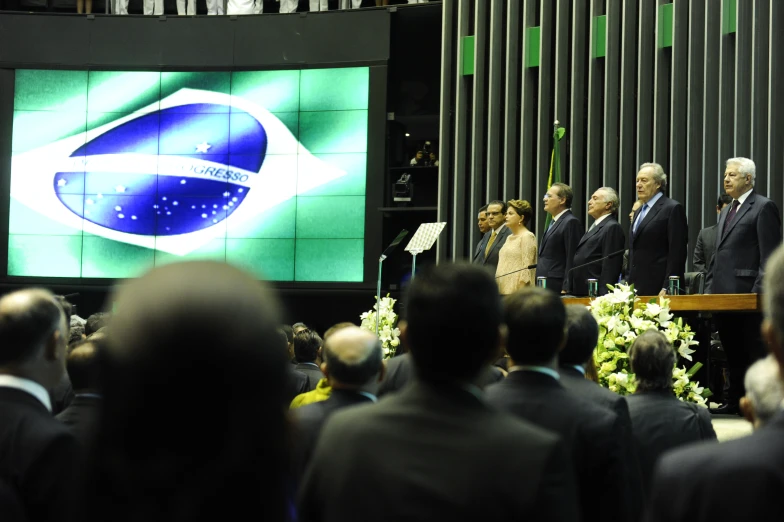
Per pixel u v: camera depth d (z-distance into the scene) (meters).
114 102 13.26
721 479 1.01
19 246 13.15
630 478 2.29
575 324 2.53
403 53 13.92
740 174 5.68
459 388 1.44
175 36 13.27
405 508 1.32
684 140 10.56
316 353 4.23
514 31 12.24
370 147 12.88
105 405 0.73
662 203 5.90
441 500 1.31
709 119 10.20
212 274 0.73
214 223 13.10
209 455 0.72
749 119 9.89
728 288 5.63
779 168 9.52
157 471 0.72
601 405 2.36
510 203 6.99
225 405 0.72
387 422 1.41
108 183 13.20
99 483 0.74
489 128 12.28
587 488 2.07
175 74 13.23
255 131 13.12
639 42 10.95
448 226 12.69
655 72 10.76
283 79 13.10
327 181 12.95
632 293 4.30
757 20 9.74
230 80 13.19
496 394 2.12
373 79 12.89
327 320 13.75
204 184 13.13
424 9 12.93
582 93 11.62
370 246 12.80
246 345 0.71
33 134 13.23
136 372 0.71
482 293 1.48
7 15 13.33
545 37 11.89
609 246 6.19
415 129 13.97
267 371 0.73
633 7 11.20
